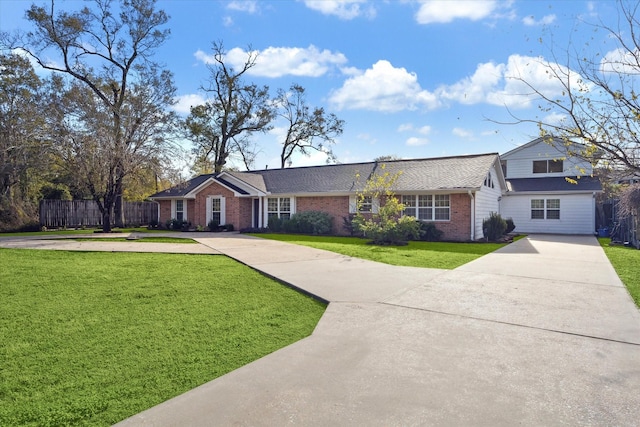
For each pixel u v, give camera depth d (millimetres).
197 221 24844
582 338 4473
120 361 3938
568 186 21875
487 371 3588
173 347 4332
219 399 3070
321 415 2814
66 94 20547
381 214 15914
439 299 6258
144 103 21906
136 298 6496
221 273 8727
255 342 4512
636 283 7570
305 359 3887
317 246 14195
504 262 10281
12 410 2982
